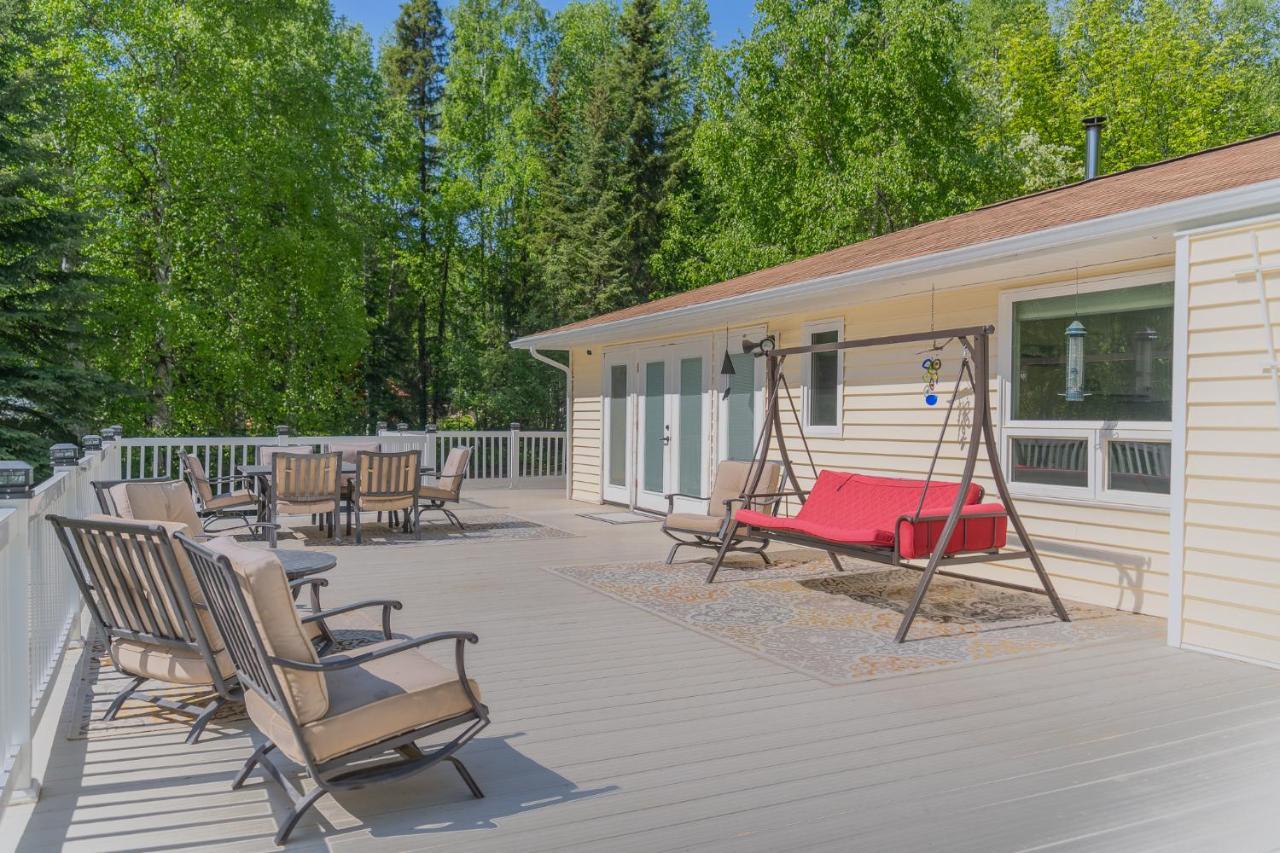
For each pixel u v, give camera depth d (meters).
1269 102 22.42
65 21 17.14
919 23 16.70
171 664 3.62
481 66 28.08
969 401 7.18
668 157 25.31
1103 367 6.20
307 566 4.61
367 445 12.88
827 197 17.38
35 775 3.19
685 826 2.77
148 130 18.08
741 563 7.88
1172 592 5.06
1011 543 6.90
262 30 18.80
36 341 14.20
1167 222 4.86
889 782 3.11
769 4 18.45
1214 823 2.79
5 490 2.95
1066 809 2.89
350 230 21.12
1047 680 4.38
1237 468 4.73
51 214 13.80
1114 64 21.09
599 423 13.33
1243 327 4.69
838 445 8.64
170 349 18.56
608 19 29.89
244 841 2.68
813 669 4.54
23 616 2.95
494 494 14.80
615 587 6.70
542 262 26.86
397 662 3.24
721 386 10.38
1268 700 4.06
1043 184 19.06
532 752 3.40
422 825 2.79
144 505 6.21
